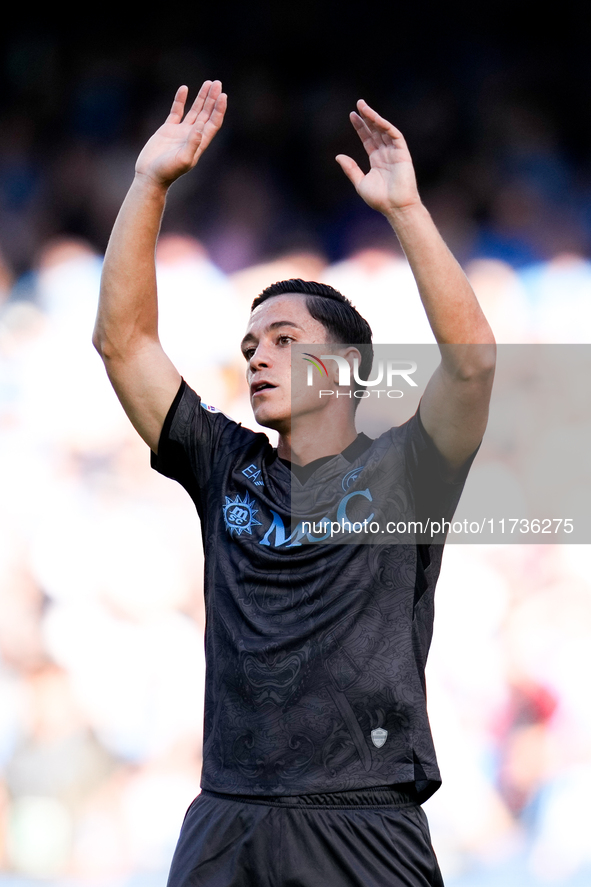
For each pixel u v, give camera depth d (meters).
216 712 7.20
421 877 6.92
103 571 22.89
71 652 21.80
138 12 34.81
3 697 20.95
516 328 28.17
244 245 30.66
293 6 35.22
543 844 19.73
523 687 21.70
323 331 8.02
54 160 31.31
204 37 35.16
